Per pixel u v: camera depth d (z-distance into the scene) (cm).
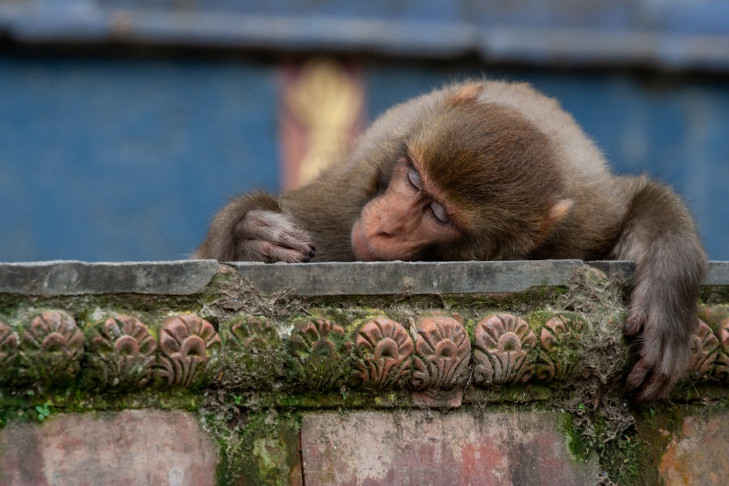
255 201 1061
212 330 667
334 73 2028
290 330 700
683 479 834
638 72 2167
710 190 2211
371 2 2042
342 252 1116
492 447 762
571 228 1042
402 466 728
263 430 691
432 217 988
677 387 851
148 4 1938
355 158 1162
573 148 1158
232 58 1995
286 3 2005
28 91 1922
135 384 644
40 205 1934
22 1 1881
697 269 891
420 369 730
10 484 606
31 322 611
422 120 1059
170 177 1984
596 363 804
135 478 641
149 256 1977
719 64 2139
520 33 2058
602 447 805
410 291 746
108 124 1958
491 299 776
